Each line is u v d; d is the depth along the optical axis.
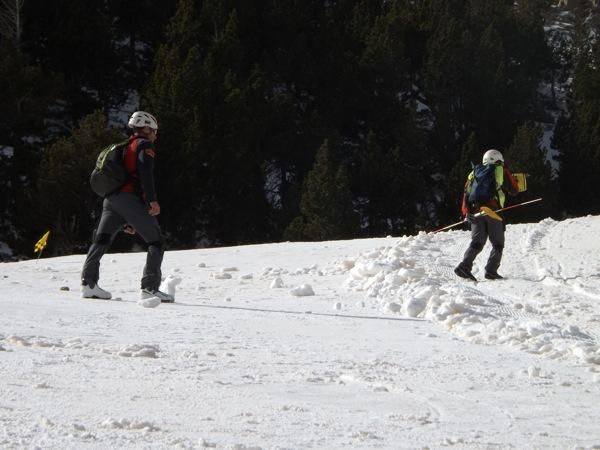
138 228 13.52
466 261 16.92
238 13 87.56
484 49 90.06
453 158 83.50
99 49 81.12
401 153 79.31
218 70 79.44
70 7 80.62
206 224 69.62
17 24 78.75
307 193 66.12
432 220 77.31
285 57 88.00
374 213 76.19
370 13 96.81
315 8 95.31
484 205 17.00
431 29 94.00
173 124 68.62
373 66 85.69
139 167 13.35
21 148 67.00
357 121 87.19
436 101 87.56
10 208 65.19
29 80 69.44
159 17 89.75
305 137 78.25
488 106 88.31
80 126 62.88
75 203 60.88
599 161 81.75
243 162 70.81
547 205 74.50
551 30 134.75
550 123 107.00
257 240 70.50
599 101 89.19
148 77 82.12
